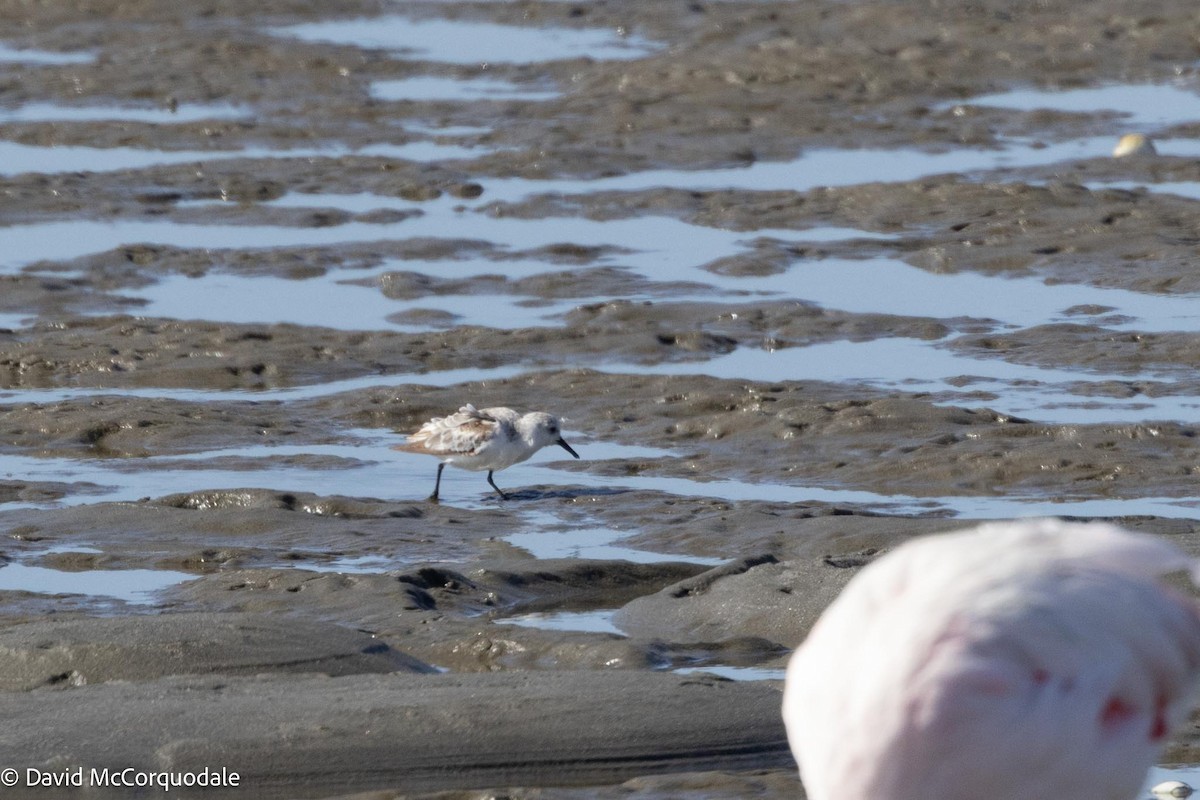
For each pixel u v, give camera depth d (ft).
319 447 51.16
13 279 70.90
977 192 82.84
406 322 65.77
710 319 64.08
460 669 32.48
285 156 96.73
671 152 97.35
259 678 29.25
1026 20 125.70
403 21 146.61
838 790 12.99
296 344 61.52
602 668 31.76
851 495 45.52
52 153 100.42
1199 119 104.88
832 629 13.26
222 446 51.13
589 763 25.79
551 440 47.75
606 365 59.57
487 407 53.78
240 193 89.10
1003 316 64.44
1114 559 12.81
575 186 90.27
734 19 132.67
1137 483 44.98
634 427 52.31
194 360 59.82
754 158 96.99
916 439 49.01
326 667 30.53
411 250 76.64
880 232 79.10
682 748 26.20
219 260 75.15
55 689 29.40
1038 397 53.98
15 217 83.82
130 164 97.30
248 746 25.79
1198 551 35.37
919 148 98.99
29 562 39.73
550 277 71.36
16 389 57.88
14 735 26.27
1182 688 12.93
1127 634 12.59
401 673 30.19
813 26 129.49
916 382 56.13
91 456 50.29
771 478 47.21
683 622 34.96
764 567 36.52
